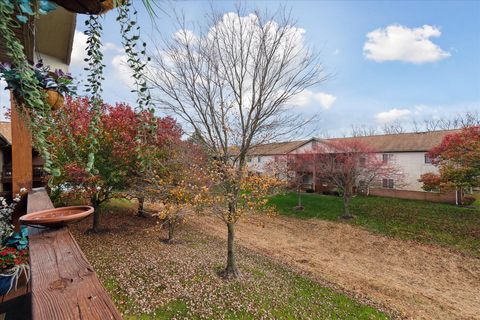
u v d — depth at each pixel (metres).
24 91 1.36
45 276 0.84
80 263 0.95
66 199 6.67
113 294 4.48
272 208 6.46
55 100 2.01
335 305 5.44
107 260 5.91
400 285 7.02
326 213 14.37
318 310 5.08
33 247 1.08
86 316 0.68
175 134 6.79
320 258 8.80
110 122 6.71
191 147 6.59
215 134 5.79
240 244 9.40
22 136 3.13
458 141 11.08
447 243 9.75
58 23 2.58
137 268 5.64
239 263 6.95
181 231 9.66
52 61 3.25
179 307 4.40
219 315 4.34
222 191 5.90
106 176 6.92
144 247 7.22
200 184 6.01
